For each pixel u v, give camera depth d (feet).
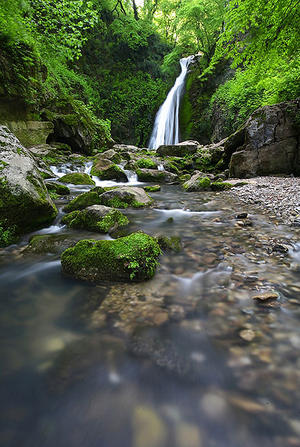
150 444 3.81
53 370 5.23
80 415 4.29
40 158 35.14
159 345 5.80
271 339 5.84
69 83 59.16
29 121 38.91
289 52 28.89
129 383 4.87
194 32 82.84
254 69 32.60
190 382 4.84
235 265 9.59
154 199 23.45
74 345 5.90
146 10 104.63
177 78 98.43
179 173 41.04
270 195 21.25
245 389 4.65
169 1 94.99
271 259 10.03
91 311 7.14
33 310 7.28
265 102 39.06
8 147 13.76
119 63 88.28
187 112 87.97
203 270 9.36
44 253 11.05
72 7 32.86
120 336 6.12
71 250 9.66
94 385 4.84
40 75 41.22
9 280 8.94
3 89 32.35
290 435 3.84
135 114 91.86
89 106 63.10
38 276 9.14
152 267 9.06
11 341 6.07
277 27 26.23
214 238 12.59
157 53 98.48
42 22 32.53
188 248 11.36
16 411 4.40
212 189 27.71
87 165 39.04
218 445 3.76
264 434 3.87
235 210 18.47
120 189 20.80
